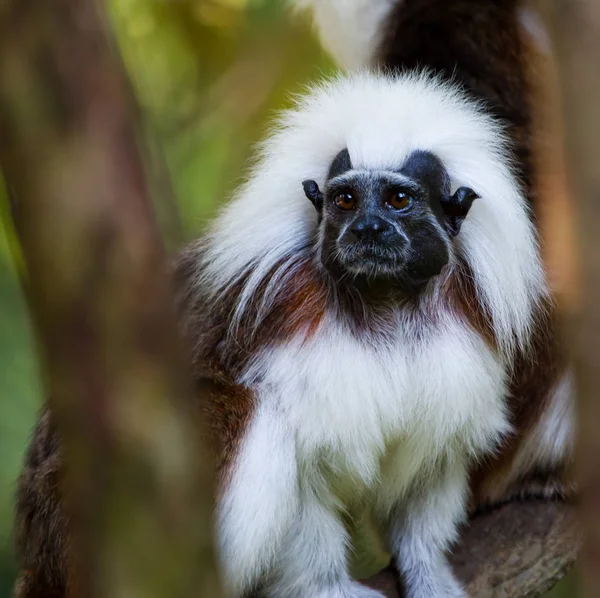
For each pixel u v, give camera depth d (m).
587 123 4.14
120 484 4.27
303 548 8.04
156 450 4.25
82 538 4.40
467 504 9.12
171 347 4.25
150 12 13.34
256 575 7.98
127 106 4.09
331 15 12.61
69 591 7.86
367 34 12.06
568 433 9.41
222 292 8.11
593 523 4.14
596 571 4.14
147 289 4.12
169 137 13.73
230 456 7.70
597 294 4.12
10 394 12.05
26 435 12.05
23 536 8.73
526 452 9.49
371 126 7.68
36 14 3.86
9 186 4.01
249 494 7.67
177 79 13.87
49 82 3.90
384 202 7.42
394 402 7.77
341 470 7.95
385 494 8.55
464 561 8.80
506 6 10.95
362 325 7.78
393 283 7.67
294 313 7.81
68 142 3.94
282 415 7.75
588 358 4.16
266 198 8.07
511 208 8.10
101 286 4.05
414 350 7.84
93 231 4.00
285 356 7.76
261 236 7.99
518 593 8.66
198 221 11.13
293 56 13.51
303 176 8.01
